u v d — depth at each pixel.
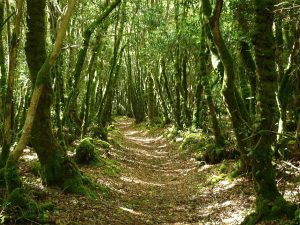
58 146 11.77
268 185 8.73
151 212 12.53
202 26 18.39
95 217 9.82
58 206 9.71
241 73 14.16
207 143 21.64
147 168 21.59
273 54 8.59
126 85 60.31
